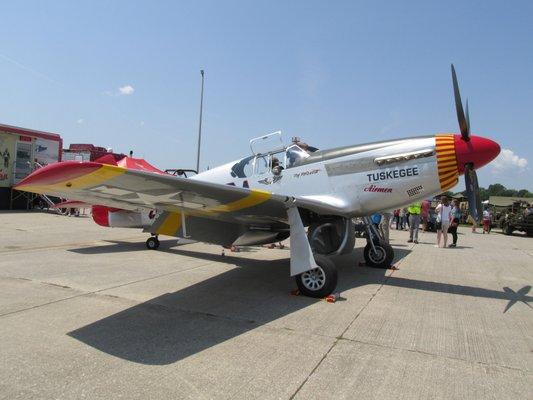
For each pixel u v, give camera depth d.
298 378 2.77
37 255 7.17
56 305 4.24
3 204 16.52
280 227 6.38
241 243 6.45
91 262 6.69
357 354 3.21
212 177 7.46
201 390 2.57
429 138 5.51
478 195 5.48
